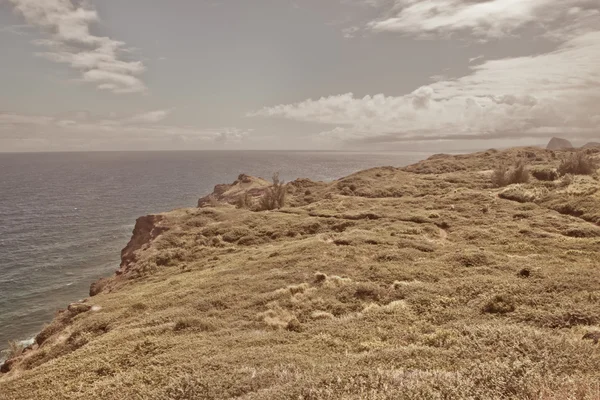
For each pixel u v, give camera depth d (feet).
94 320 84.07
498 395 25.03
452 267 84.28
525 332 38.88
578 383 24.86
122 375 46.73
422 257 96.63
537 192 180.65
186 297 85.05
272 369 38.17
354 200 211.00
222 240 162.30
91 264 238.89
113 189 607.78
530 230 118.42
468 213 156.04
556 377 26.23
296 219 175.52
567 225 125.08
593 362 29.81
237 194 309.42
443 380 27.48
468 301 60.29
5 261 240.12
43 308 175.42
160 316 72.84
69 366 55.31
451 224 141.28
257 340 52.54
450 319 53.72
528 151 342.44
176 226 189.16
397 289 70.74
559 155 318.86
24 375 57.72
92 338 75.41
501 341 37.14
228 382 35.70
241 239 157.99
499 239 111.65
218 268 115.14
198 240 163.12
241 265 110.93
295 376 34.45
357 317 58.59
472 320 50.90
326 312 65.16
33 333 151.74
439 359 35.78
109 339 64.59
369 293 71.00
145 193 564.71
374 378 29.35
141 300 94.53
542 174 221.66
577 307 49.96
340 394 27.61
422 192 229.66
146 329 65.21
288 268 95.96
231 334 58.90
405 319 55.47
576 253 90.43
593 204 146.82
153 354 53.21
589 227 120.78
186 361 47.29
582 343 34.06
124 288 130.11
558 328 44.80
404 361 35.73
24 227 335.26
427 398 25.07
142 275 138.72
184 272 127.65
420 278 78.38
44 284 204.44
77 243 285.84
